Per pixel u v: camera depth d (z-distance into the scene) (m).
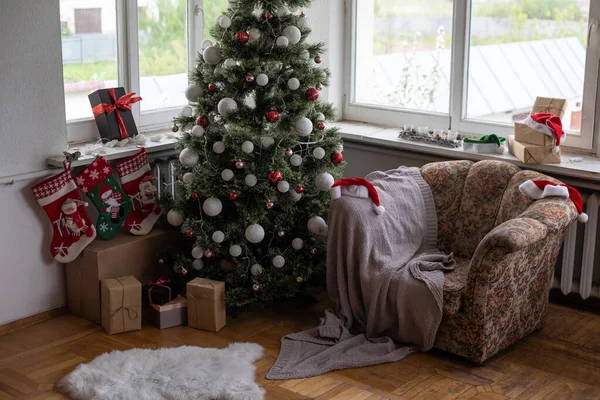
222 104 3.48
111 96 3.91
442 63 4.31
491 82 4.14
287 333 3.61
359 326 3.57
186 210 3.76
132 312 3.60
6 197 3.51
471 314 3.19
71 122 3.90
